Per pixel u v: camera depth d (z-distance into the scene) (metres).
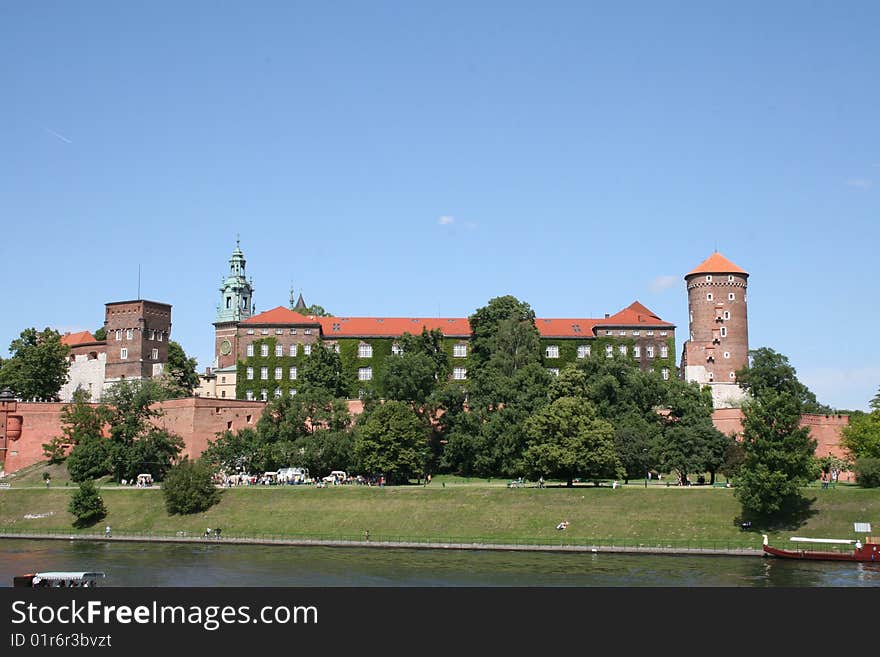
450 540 114.50
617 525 114.81
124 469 150.50
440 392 157.75
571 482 130.75
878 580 89.69
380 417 146.12
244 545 118.38
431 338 177.50
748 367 178.12
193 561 105.75
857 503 112.00
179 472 133.38
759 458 112.44
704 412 148.12
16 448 171.38
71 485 151.12
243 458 153.00
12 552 114.19
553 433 133.00
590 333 197.50
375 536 118.00
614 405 153.25
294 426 155.62
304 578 94.38
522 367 165.25
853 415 165.00
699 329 193.88
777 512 113.38
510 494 124.62
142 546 118.94
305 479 148.12
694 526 112.81
